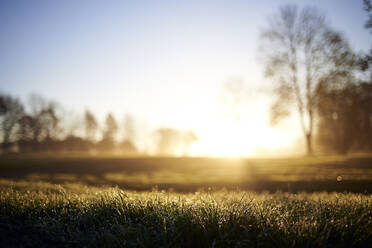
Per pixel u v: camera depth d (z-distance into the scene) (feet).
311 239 11.68
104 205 16.06
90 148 245.04
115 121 253.65
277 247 11.29
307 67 97.71
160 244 11.88
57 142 222.07
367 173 49.96
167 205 15.74
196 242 11.77
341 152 155.74
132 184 45.91
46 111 203.51
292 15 99.35
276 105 99.35
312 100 95.91
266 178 48.67
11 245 12.48
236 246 11.05
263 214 14.62
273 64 101.65
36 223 14.39
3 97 190.80
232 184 43.32
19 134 201.67
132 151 245.45
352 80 85.10
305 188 37.78
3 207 16.69
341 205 17.42
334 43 89.35
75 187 31.19
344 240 12.05
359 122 143.43
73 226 13.85
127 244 11.76
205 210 14.44
